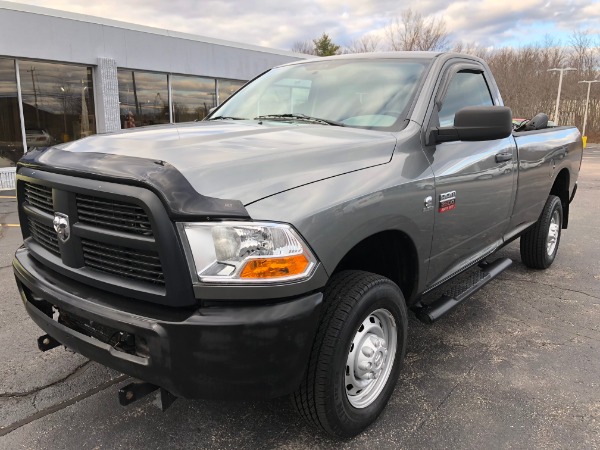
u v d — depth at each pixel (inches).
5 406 110.3
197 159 83.0
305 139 101.9
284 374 79.7
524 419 107.0
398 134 111.2
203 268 75.1
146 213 75.6
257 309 76.3
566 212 226.4
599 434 102.1
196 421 106.2
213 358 75.4
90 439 99.8
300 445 98.4
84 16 514.9
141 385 85.6
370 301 93.0
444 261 123.3
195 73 635.5
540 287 191.9
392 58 137.4
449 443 99.1
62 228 89.9
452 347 140.9
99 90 539.2
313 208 82.0
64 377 122.4
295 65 154.6
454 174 118.6
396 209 98.7
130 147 90.6
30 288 97.0
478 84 150.5
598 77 2087.8
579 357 135.2
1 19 455.8
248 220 75.7
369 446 98.0
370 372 99.9
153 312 78.6
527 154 163.5
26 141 498.3
